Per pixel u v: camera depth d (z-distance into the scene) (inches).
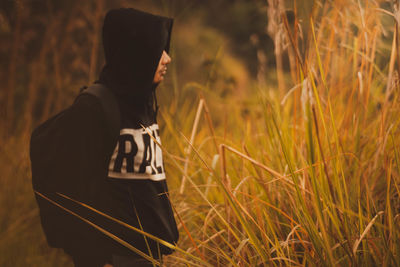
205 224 83.9
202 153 120.3
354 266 65.6
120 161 71.5
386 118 87.9
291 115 116.1
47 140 72.7
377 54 97.0
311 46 87.7
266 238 72.7
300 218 73.7
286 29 78.4
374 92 98.8
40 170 72.9
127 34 71.5
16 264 95.8
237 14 381.7
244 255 78.0
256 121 131.0
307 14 88.6
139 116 73.7
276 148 90.1
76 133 69.7
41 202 73.8
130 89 71.9
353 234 70.3
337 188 72.2
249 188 94.7
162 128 131.4
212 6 408.8
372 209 77.3
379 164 82.3
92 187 69.6
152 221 74.2
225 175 79.8
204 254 86.5
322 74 76.1
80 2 181.2
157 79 77.6
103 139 69.2
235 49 369.1
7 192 108.6
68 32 170.6
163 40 72.8
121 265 77.5
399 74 75.4
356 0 90.2
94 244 70.7
